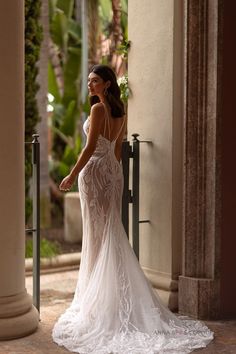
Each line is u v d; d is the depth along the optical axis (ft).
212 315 19.70
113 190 18.45
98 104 18.10
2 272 17.33
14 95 17.19
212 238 19.60
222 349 16.84
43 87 36.86
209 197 19.60
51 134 43.19
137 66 21.57
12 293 17.60
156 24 20.74
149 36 21.03
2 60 16.85
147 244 21.45
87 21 34.63
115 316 17.63
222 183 19.58
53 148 43.39
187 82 19.56
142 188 21.53
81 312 18.10
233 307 20.11
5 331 17.24
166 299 20.45
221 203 19.58
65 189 18.07
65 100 41.88
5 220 17.24
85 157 17.98
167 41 20.31
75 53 40.50
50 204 42.22
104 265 18.06
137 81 21.59
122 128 19.15
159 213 20.90
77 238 34.50
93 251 18.53
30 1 30.09
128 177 20.57
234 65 19.53
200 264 19.88
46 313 20.39
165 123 20.54
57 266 28.14
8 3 16.85
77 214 34.37
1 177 17.10
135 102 21.72
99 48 34.68
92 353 16.22
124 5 32.99
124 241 18.48
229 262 19.94
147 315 17.75
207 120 19.45
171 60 20.20
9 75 17.02
